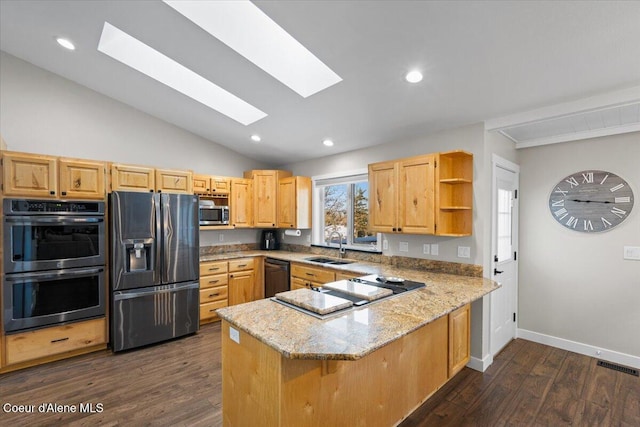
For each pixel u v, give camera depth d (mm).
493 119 2750
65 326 2941
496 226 3016
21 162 2748
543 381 2596
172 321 3467
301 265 3900
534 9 1619
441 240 3066
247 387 1569
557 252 3293
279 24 2016
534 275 3447
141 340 3246
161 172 3572
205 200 4445
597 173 3045
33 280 2760
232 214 4539
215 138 4547
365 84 2551
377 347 1297
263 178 4770
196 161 4496
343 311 1746
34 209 2760
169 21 2268
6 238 2650
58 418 2092
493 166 2951
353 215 4211
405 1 1701
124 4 2188
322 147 4145
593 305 3064
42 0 2320
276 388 1353
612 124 2842
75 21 2510
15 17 2547
